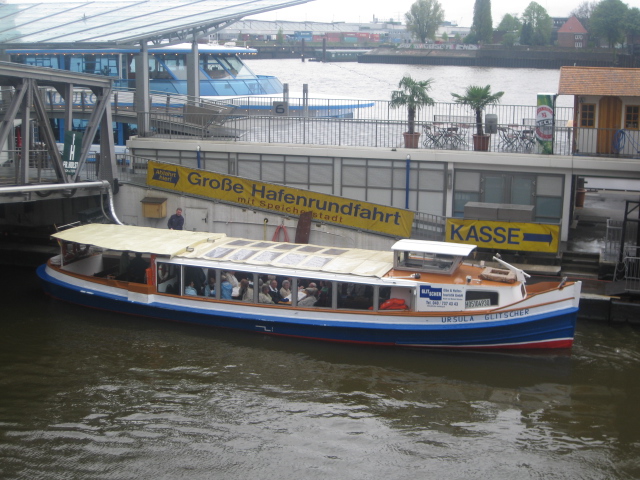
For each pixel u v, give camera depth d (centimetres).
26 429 1619
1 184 2467
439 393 1812
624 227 2328
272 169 2973
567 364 1952
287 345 2089
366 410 1728
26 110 2370
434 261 2069
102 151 2795
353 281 2061
